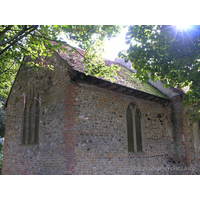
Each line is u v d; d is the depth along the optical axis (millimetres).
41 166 9031
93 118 8891
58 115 8727
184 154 11172
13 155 11344
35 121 10398
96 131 8844
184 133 11430
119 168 9242
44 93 10039
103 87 9609
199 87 7844
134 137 10461
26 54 8391
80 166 7961
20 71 12812
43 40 7684
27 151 10172
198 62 7410
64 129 8211
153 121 11602
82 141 8266
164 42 7367
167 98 12289
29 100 11250
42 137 9383
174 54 7195
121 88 9750
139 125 11000
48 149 8844
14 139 11664
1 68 10523
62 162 7941
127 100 10578
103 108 9398
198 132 12711
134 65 7965
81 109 8586
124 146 9734
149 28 7344
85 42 7371
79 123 8367
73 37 7324
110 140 9250
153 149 11086
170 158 11680
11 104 13094
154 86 13570
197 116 9867
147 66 7613
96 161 8500
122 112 10164
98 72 7754
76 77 8406
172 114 12078
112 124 9547
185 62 7223
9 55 8711
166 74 7508
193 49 7145
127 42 7672
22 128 11258
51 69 9266
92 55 7734
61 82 8984
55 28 6617
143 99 11406
